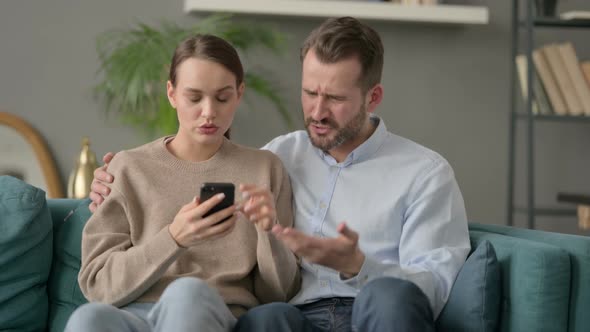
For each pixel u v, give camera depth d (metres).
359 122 2.16
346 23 2.15
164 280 1.99
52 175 4.08
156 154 2.12
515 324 1.96
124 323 1.67
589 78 4.17
